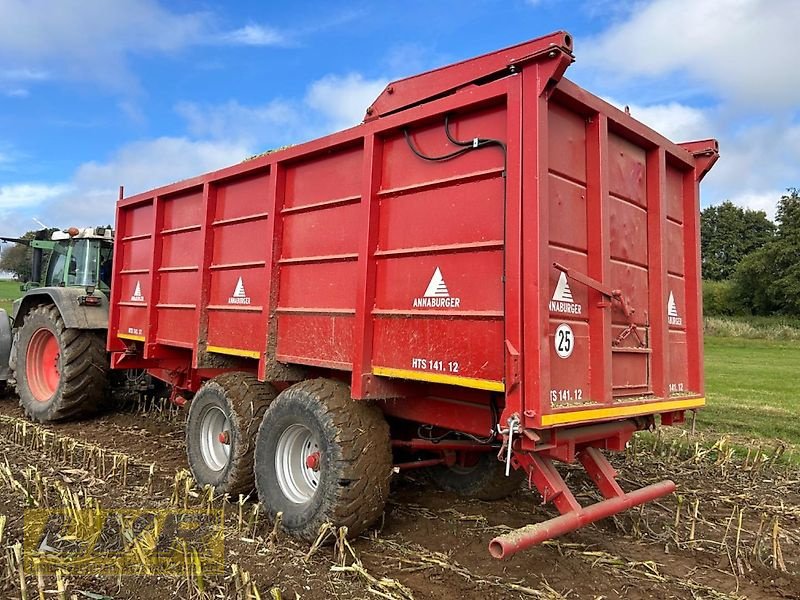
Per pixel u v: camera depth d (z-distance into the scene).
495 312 3.17
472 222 3.33
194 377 6.11
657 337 3.94
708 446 6.83
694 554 3.92
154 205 6.08
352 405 3.92
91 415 7.79
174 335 5.75
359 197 3.97
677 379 4.29
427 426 4.57
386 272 3.78
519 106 3.11
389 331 3.72
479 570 3.60
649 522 4.47
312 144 4.29
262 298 4.65
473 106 3.36
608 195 3.55
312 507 3.82
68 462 5.55
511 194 3.10
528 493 5.11
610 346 3.43
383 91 4.09
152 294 6.04
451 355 3.37
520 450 3.18
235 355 4.95
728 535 4.26
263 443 4.28
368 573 3.47
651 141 3.98
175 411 8.02
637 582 3.49
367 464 3.79
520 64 3.12
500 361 3.14
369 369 3.79
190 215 5.64
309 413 3.95
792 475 5.81
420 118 3.58
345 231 4.07
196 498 4.68
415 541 4.02
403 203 3.72
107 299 7.50
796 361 18.89
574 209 3.41
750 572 3.67
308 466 4.01
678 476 5.71
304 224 4.42
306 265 4.37
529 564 3.69
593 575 3.56
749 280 37.53
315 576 3.40
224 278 5.14
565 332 3.26
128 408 8.37
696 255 4.45
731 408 9.71
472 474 4.88
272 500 4.14
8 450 5.93
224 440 4.77
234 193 5.11
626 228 3.82
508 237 3.10
